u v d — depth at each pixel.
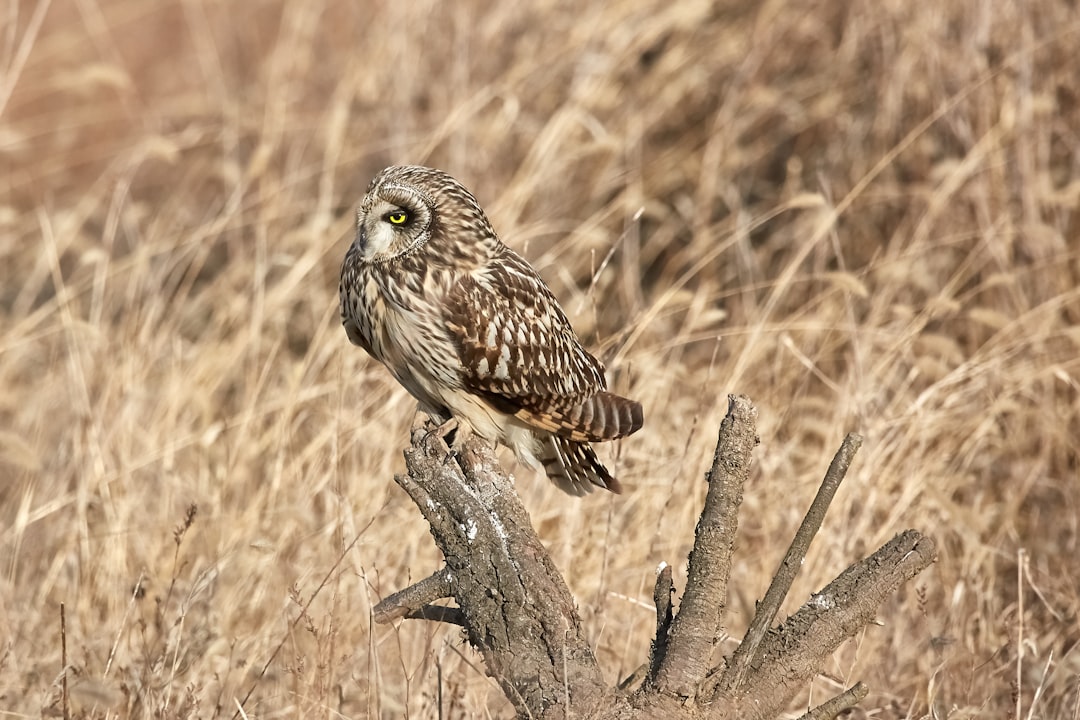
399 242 8.78
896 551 6.92
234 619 10.24
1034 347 13.34
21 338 14.49
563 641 6.54
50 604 11.02
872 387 11.91
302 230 14.08
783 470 11.57
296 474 11.28
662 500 10.81
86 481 11.69
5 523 12.32
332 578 9.90
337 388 11.70
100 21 22.48
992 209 14.74
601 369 9.64
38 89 21.62
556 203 16.50
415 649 9.93
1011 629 9.97
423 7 18.09
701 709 6.43
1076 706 8.88
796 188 16.27
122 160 19.83
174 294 16.19
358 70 18.11
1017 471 12.66
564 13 18.03
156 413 12.86
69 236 16.59
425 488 6.92
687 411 12.41
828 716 6.82
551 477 9.42
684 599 6.55
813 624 6.73
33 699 9.33
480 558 6.73
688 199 16.66
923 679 9.76
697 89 17.70
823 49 17.44
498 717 8.79
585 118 15.93
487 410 9.18
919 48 15.92
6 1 22.62
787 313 14.84
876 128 16.09
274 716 9.03
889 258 13.91
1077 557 11.93
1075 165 15.32
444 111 17.36
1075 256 14.20
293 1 20.34
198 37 21.84
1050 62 15.55
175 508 11.65
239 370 13.88
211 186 19.20
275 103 17.92
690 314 13.74
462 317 8.81
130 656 9.54
